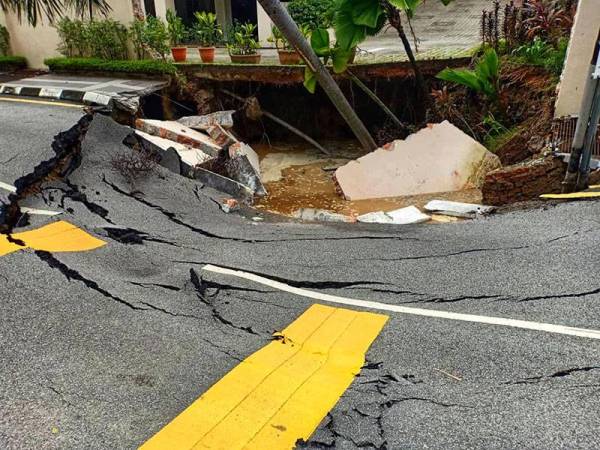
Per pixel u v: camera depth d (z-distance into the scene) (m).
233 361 2.75
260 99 9.78
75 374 2.63
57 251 4.05
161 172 6.07
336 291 3.58
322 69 6.99
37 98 8.31
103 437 2.21
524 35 7.59
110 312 3.23
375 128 9.62
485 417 2.24
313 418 2.29
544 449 2.05
